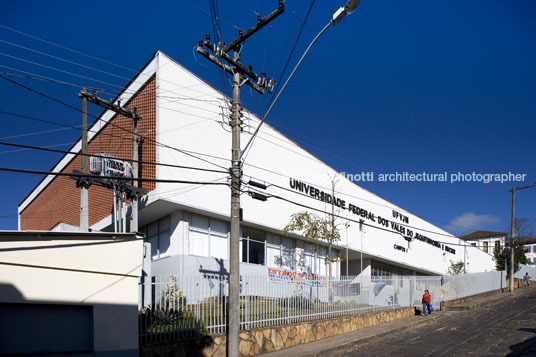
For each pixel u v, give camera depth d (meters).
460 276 35.09
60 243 10.21
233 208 13.27
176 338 12.05
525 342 15.19
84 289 10.37
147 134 21.16
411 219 43.69
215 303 13.75
